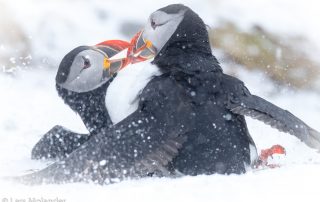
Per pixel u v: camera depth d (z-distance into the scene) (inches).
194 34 530.6
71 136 584.7
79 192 437.7
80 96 588.7
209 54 530.3
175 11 556.1
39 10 977.5
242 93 514.6
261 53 932.0
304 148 604.4
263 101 516.1
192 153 487.5
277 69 927.0
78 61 587.2
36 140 678.5
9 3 971.9
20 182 462.3
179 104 491.2
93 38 964.0
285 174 460.8
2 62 924.0
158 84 495.8
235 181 447.5
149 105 488.4
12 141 669.9
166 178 480.4
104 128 545.3
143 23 976.3
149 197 420.5
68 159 472.7
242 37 941.2
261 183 438.9
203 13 960.3
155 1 1000.9
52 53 947.3
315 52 939.3
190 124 489.7
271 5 979.3
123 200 417.4
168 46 526.9
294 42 945.5
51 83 898.7
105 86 586.9
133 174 474.0
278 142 644.1
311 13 978.7
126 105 508.7
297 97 907.4
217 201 408.5
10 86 876.0
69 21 975.0
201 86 503.8
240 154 494.9
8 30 947.3
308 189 424.5
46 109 805.2
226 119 500.1
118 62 588.7
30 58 873.5
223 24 949.8
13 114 772.6
